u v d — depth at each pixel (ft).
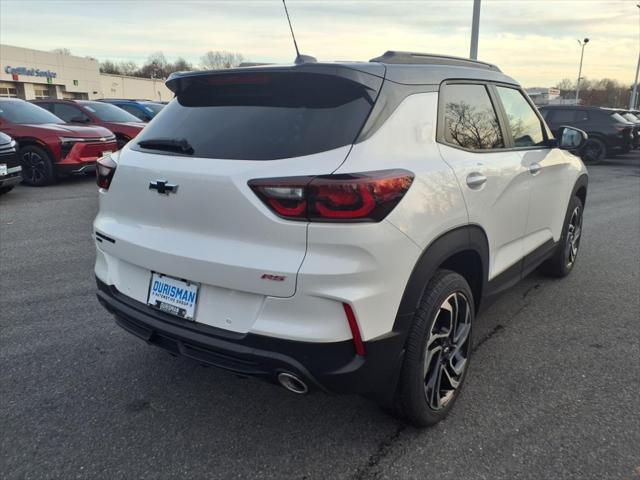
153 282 8.30
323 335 6.84
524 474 7.63
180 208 7.69
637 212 27.07
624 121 51.13
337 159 6.93
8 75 163.73
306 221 6.74
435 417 8.66
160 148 8.39
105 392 9.77
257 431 8.66
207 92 8.76
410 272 7.42
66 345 11.55
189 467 7.81
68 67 191.11
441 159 8.34
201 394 9.75
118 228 8.75
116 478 7.57
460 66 9.98
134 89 231.09
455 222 8.27
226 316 7.43
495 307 13.87
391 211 7.03
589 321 12.98
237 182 7.06
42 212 25.09
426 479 7.55
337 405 9.42
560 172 13.34
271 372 7.22
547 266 15.74
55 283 15.33
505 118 11.04
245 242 7.14
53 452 8.11
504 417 8.99
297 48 9.46
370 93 7.57
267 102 8.01
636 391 9.78
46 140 31.83
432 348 8.37
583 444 8.27
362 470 7.74
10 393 9.67
